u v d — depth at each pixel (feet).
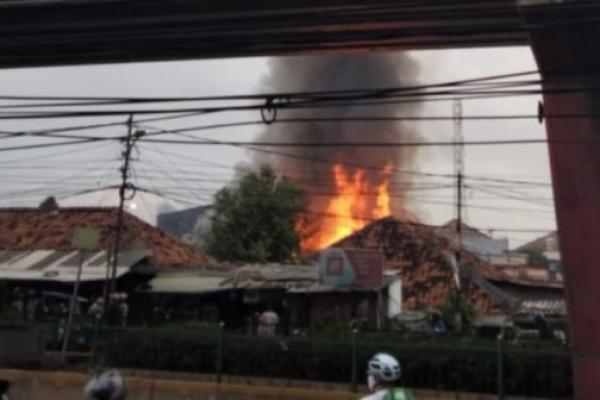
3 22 32.22
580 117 35.37
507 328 77.25
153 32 32.55
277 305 85.76
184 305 88.99
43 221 102.78
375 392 18.37
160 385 48.62
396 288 90.53
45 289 86.84
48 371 53.57
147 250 89.25
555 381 42.96
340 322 77.00
